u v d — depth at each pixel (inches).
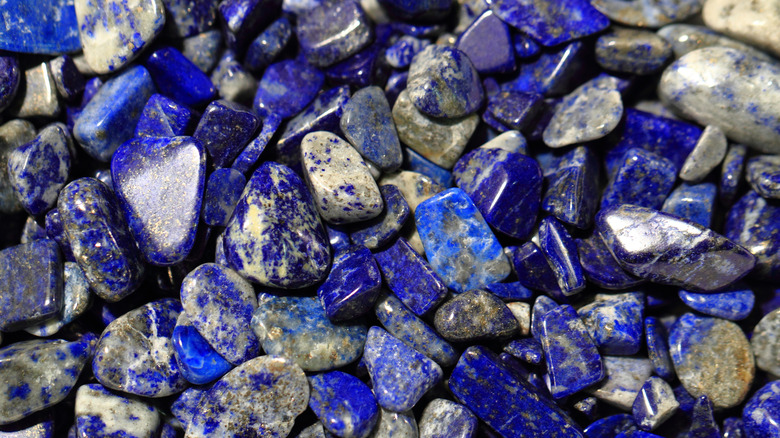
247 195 11.7
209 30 12.7
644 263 11.7
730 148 12.2
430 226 11.9
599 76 12.5
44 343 11.7
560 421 11.5
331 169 11.8
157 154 11.8
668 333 12.1
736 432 11.7
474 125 12.4
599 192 12.5
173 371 11.6
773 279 11.9
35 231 12.3
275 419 11.5
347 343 11.7
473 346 11.6
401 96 12.3
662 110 12.6
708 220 12.1
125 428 11.6
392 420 11.6
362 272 11.6
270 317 11.6
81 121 12.1
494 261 11.9
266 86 12.6
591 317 11.8
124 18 12.1
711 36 12.2
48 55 12.4
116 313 12.1
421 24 12.6
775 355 11.7
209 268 11.6
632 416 11.7
